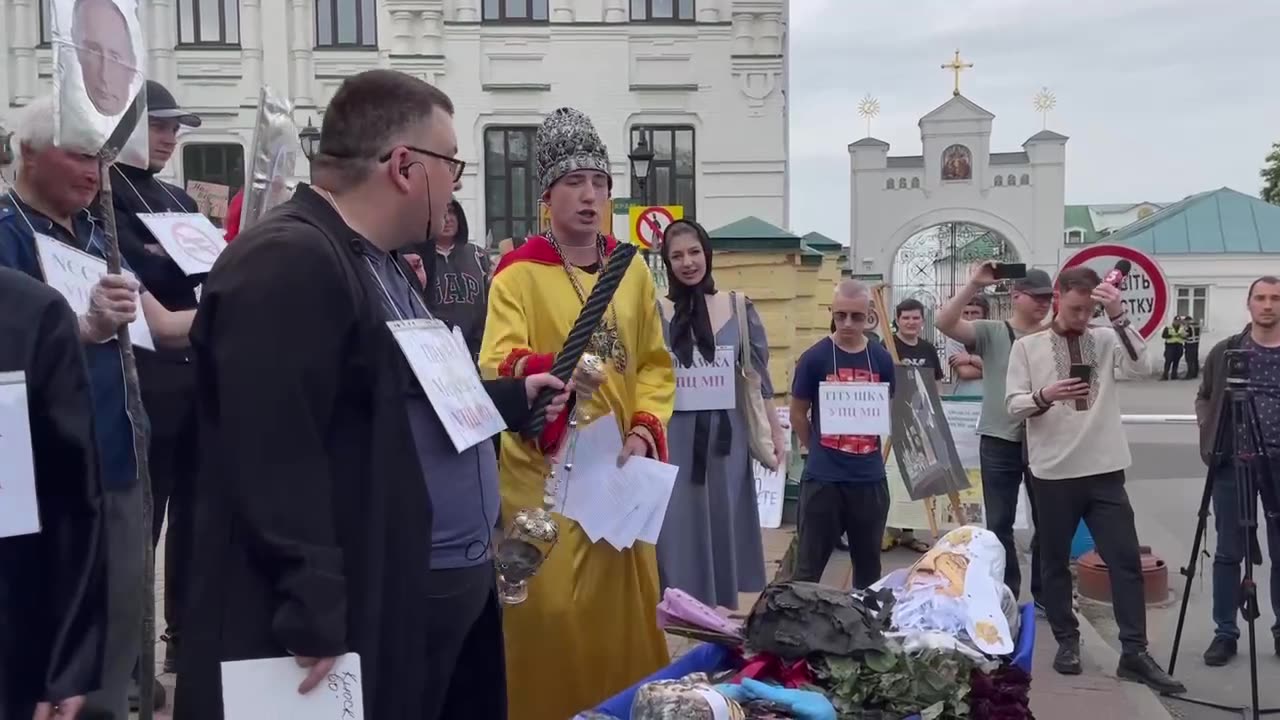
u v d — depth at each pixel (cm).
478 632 257
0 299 203
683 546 463
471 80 2056
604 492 335
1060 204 3161
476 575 246
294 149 414
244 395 191
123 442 310
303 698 194
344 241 212
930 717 289
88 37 242
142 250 395
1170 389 2805
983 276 624
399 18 2034
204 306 200
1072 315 548
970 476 821
